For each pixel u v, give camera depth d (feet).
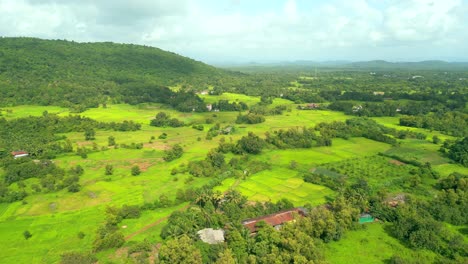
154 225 311.27
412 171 422.82
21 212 336.49
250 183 400.67
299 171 437.99
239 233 260.83
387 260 253.65
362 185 366.02
